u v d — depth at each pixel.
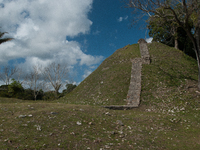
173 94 17.84
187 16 16.36
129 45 39.88
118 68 28.80
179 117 12.23
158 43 36.69
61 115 9.20
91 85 27.22
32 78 38.56
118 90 21.86
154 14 19.05
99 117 10.22
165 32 38.22
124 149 6.23
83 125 8.30
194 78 21.66
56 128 7.38
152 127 9.64
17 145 5.50
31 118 8.09
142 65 27.14
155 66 26.00
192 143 7.49
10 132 6.38
